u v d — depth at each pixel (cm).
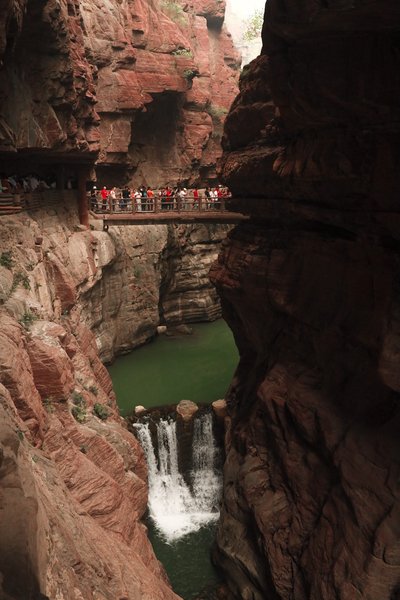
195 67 3619
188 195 3925
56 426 1059
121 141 3228
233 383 1897
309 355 1348
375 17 742
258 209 1524
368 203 1029
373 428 1089
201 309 3484
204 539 1648
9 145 1515
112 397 1822
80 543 764
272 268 1434
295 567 1166
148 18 3375
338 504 1091
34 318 1290
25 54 1673
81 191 2523
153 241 3050
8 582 408
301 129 1160
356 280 1164
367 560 970
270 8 838
